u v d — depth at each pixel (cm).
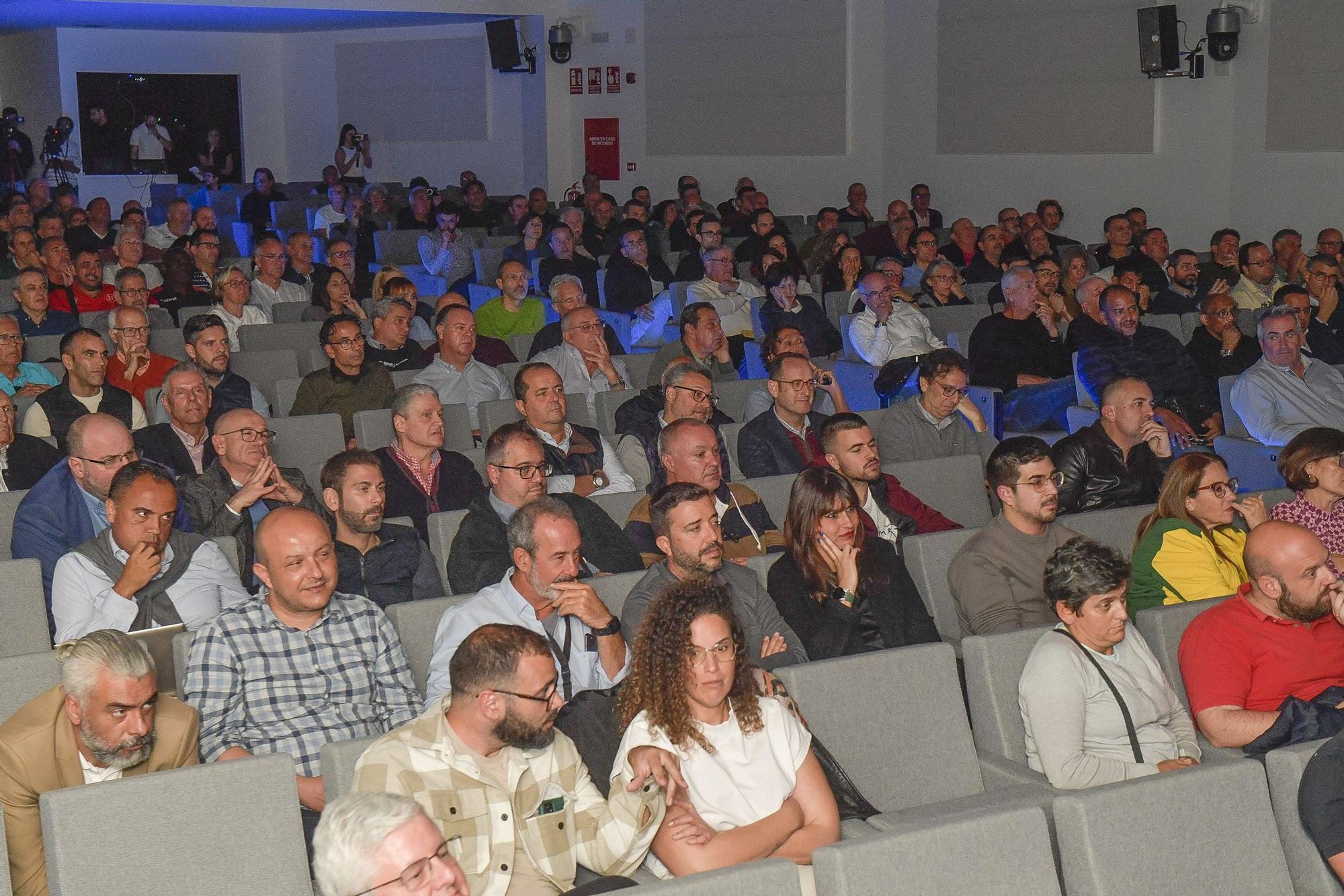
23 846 262
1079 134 1193
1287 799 264
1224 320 738
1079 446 483
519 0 1524
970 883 228
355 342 598
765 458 510
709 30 1480
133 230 926
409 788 251
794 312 810
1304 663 324
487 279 1076
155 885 238
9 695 299
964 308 830
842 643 351
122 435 403
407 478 479
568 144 1614
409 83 1762
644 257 986
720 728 273
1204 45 1097
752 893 217
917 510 463
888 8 1334
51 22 1639
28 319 744
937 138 1309
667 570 345
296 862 250
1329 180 1031
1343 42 1012
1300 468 414
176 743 283
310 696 319
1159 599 382
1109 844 242
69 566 356
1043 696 306
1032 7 1212
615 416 567
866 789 303
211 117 1888
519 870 259
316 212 1405
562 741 268
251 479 414
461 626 326
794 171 1436
